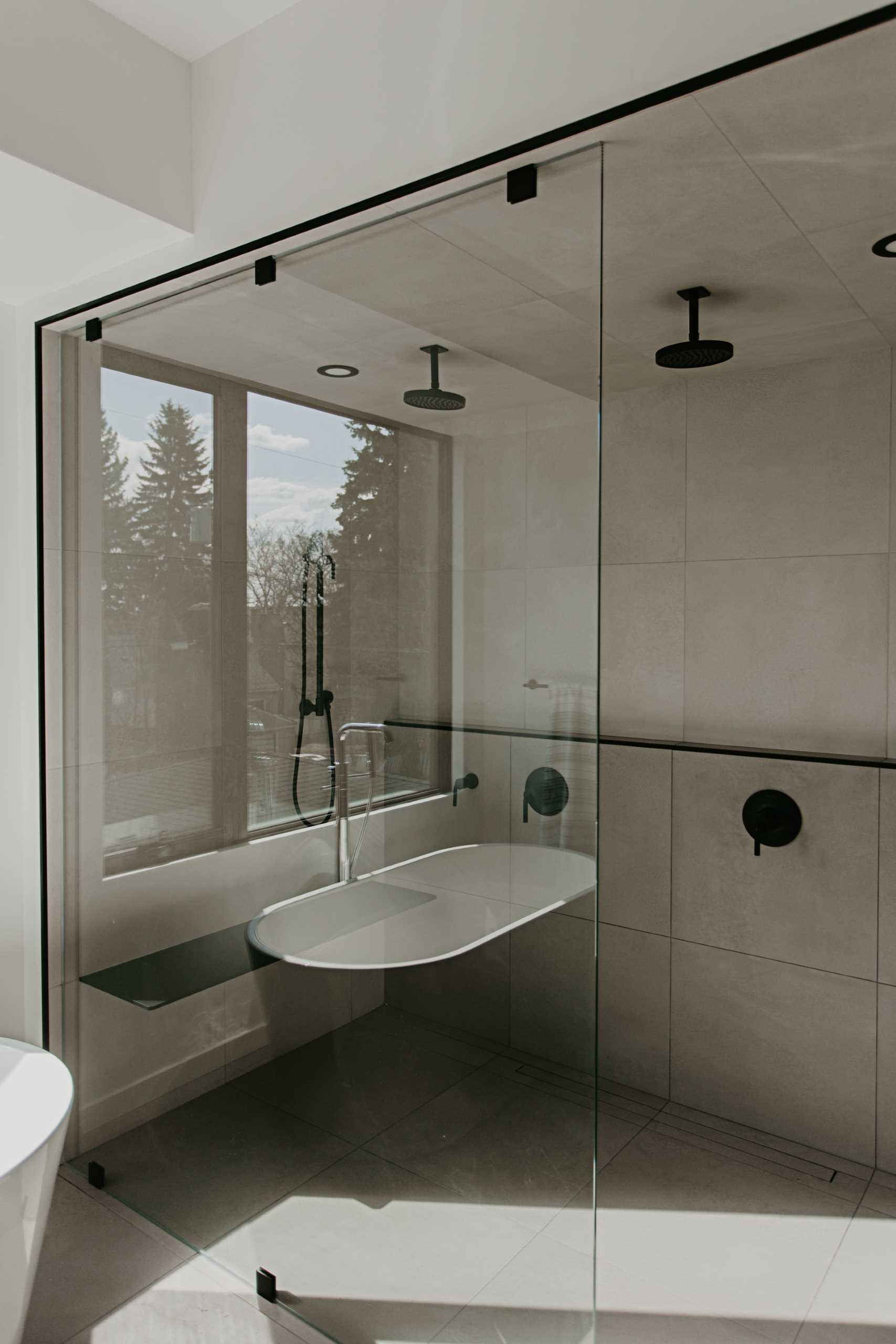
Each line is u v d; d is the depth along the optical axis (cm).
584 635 148
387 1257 175
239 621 200
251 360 194
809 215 168
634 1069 283
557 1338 154
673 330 234
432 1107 169
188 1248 209
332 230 176
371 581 176
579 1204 151
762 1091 259
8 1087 212
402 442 170
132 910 224
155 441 215
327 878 185
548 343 150
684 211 167
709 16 128
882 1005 238
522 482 154
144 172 190
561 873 152
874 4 115
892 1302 196
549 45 144
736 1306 194
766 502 263
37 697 240
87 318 228
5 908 244
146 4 180
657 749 271
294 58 180
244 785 198
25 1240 172
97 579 230
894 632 243
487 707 161
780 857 252
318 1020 186
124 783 225
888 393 244
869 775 237
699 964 268
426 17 159
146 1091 221
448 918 166
